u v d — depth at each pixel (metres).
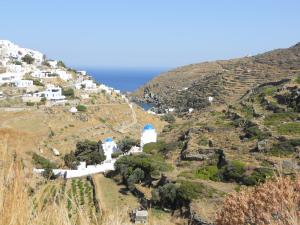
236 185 39.81
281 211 10.63
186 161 51.50
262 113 62.12
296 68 124.50
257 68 139.12
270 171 39.12
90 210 5.21
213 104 122.62
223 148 50.16
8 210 4.14
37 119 80.31
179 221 30.55
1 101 87.31
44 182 4.85
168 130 81.62
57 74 118.88
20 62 130.75
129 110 108.12
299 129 50.59
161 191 38.50
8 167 4.29
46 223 4.45
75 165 59.16
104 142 69.50
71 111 90.81
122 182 51.62
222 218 13.96
